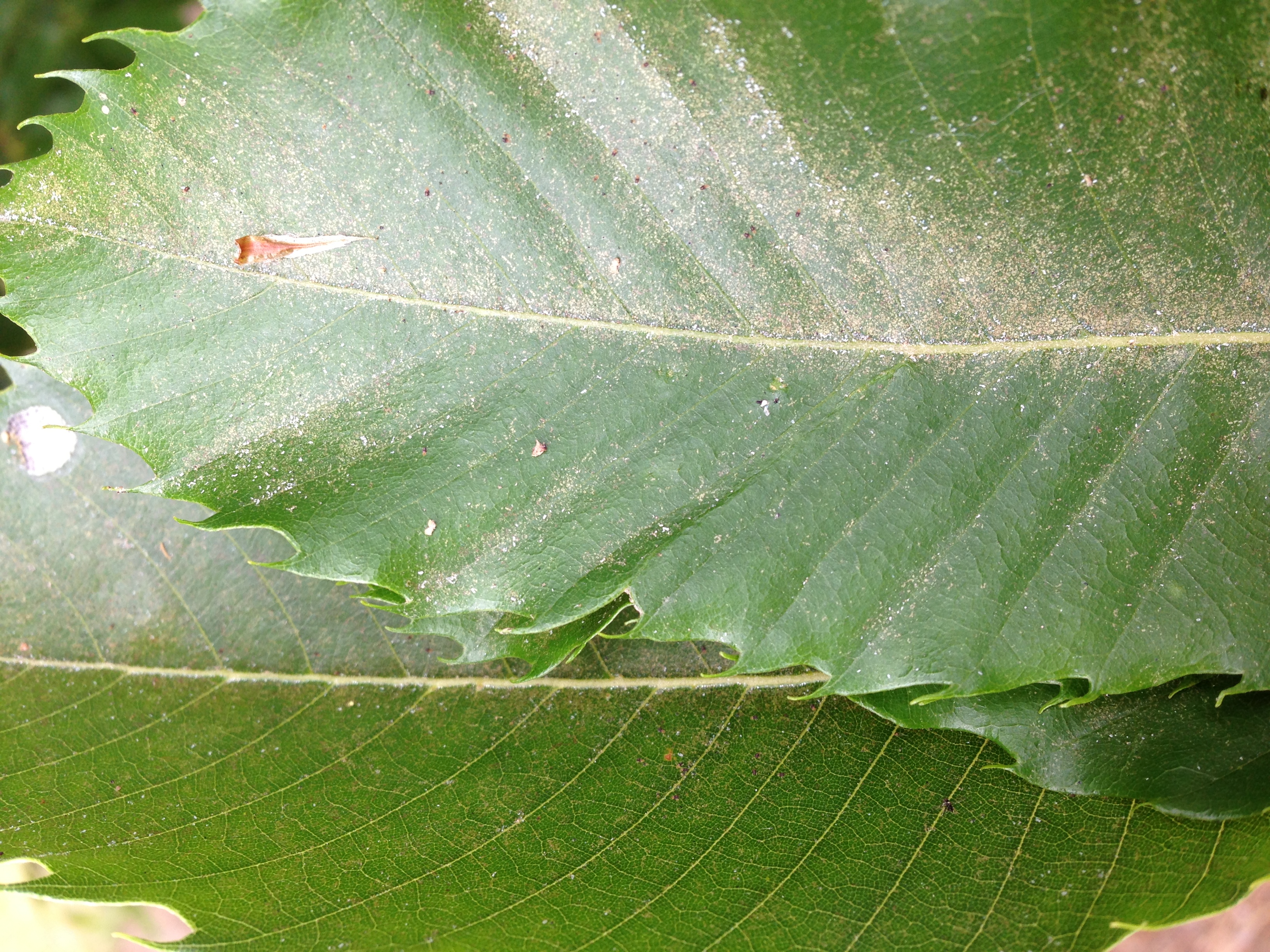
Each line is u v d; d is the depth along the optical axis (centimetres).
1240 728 14
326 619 16
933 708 14
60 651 16
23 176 14
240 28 14
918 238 14
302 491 14
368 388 14
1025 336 14
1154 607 14
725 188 14
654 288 14
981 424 14
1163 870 14
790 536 14
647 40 14
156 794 16
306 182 14
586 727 16
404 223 14
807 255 14
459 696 16
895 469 14
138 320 14
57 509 16
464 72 14
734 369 14
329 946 15
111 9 20
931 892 15
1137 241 14
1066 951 14
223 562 16
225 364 14
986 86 13
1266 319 14
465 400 14
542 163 14
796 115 14
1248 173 13
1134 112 13
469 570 14
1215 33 13
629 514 14
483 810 16
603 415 14
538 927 15
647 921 15
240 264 14
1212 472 14
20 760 16
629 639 15
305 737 16
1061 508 14
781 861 15
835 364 14
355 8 14
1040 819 15
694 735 16
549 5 14
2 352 19
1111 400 14
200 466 14
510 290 14
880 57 13
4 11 19
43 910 25
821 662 14
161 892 15
